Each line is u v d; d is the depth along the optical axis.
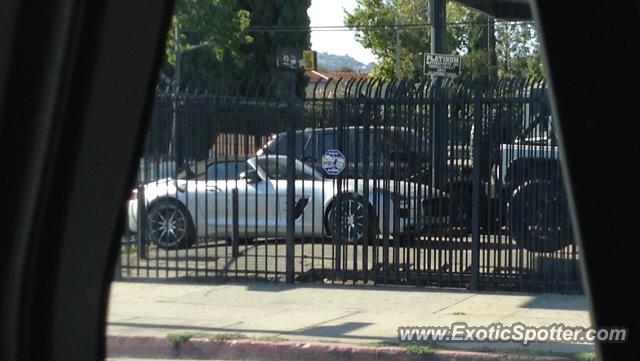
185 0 34.06
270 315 11.88
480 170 12.96
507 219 13.02
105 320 8.37
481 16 38.19
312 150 14.17
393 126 13.34
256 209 14.41
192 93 14.50
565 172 9.27
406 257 13.55
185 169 14.70
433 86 13.10
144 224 14.77
